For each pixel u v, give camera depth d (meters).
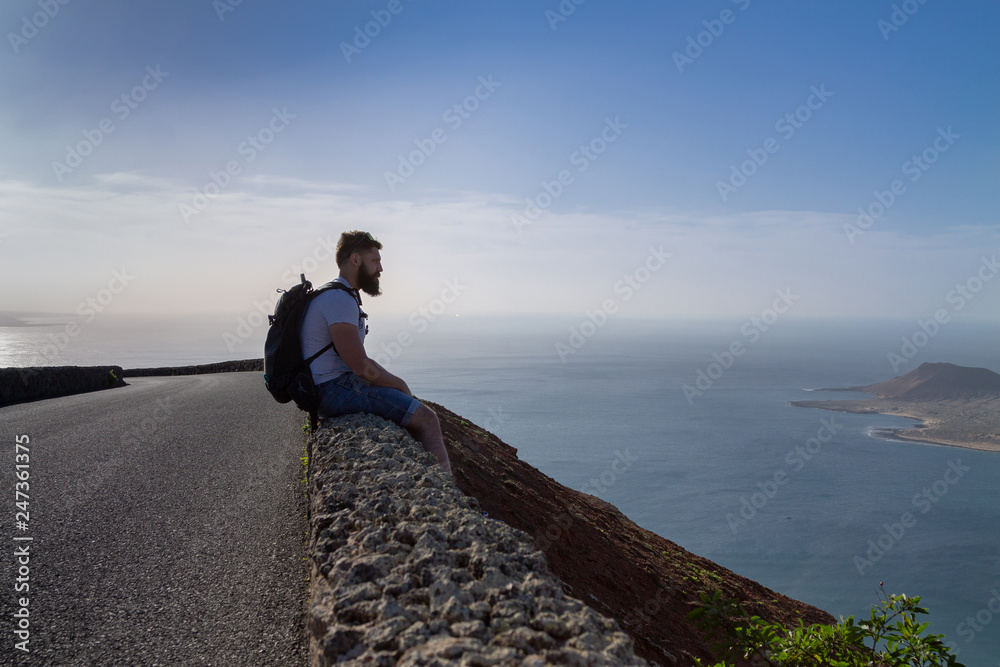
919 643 3.97
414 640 1.51
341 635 1.60
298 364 3.95
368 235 4.18
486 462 9.95
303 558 3.83
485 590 1.82
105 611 3.05
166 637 2.81
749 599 11.35
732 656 4.39
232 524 4.52
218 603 3.18
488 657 1.37
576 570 7.54
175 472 6.23
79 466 6.44
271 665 2.58
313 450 4.04
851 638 4.19
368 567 1.99
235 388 17.31
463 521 2.37
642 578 9.38
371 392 4.04
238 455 7.15
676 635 7.41
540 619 1.61
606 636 1.57
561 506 10.45
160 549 3.97
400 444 3.57
